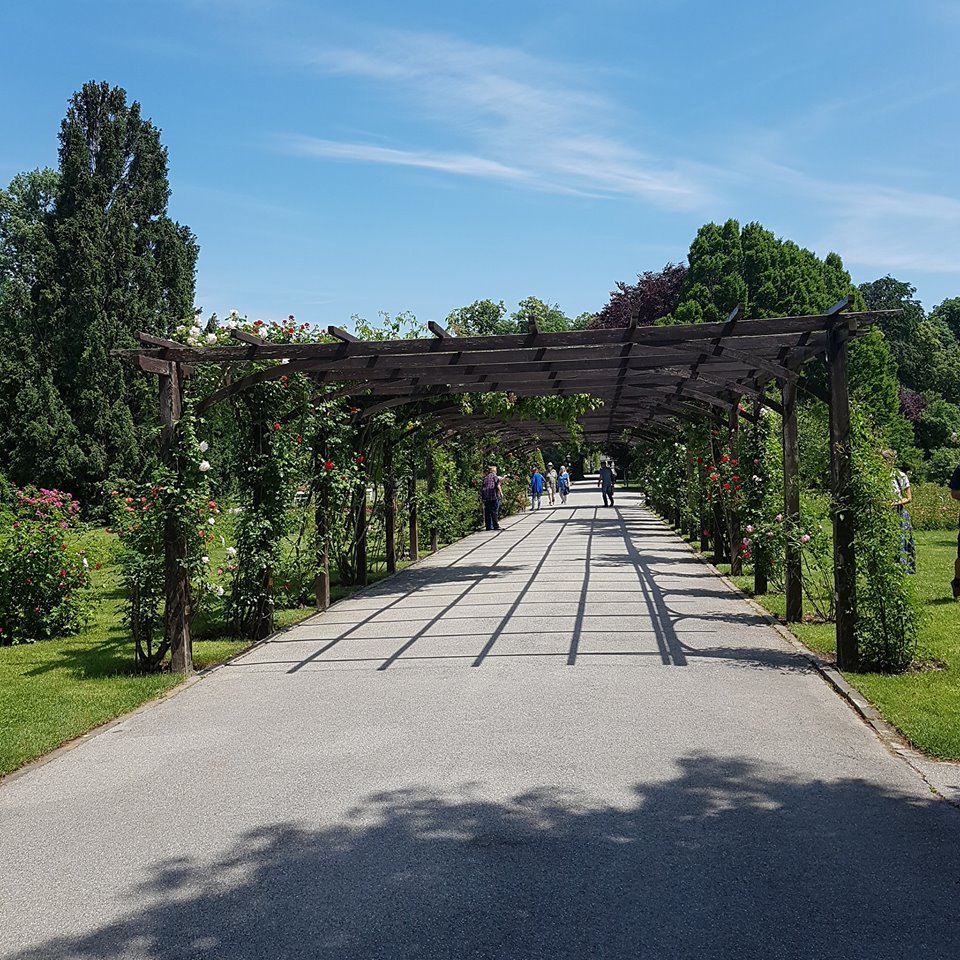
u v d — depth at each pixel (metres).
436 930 3.33
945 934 3.19
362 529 14.67
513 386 13.77
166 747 5.90
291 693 7.26
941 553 15.80
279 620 10.77
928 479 31.31
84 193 34.19
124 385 32.44
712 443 16.47
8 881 3.92
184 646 8.34
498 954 3.14
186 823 4.51
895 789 4.64
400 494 18.12
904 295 66.81
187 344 10.26
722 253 41.97
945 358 60.06
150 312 34.12
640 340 8.03
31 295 34.16
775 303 41.09
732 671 7.43
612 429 28.75
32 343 32.16
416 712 6.46
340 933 3.33
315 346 8.58
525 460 38.62
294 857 4.03
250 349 8.59
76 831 4.48
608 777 4.93
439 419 18.52
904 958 3.04
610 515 31.50
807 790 4.65
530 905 3.49
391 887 3.69
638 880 3.67
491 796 4.69
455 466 24.16
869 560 7.34
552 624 9.98
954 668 7.30
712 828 4.18
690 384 14.13
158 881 3.85
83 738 6.26
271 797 4.83
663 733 5.72
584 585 13.27
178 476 8.41
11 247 45.88
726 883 3.62
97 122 35.00
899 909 3.38
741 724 5.88
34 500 10.94
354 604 12.47
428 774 5.08
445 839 4.16
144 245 35.78
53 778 5.37
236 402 10.12
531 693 6.87
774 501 11.59
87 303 32.25
